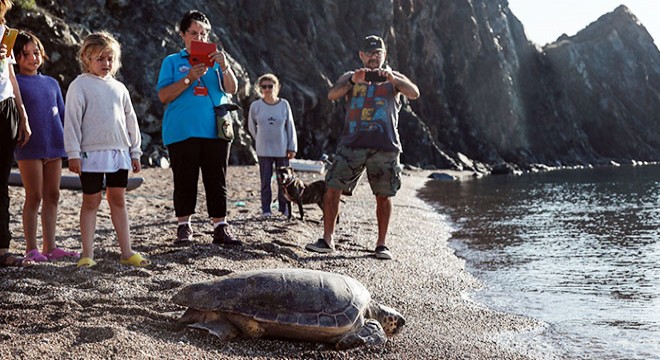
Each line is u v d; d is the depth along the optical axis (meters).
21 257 5.24
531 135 49.59
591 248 8.10
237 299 3.74
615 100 58.41
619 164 51.91
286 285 3.82
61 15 20.34
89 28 21.06
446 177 26.73
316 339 3.78
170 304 4.23
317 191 8.94
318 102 29.44
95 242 6.39
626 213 12.38
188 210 6.39
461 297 5.37
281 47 30.20
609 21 64.12
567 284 5.96
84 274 4.82
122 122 5.28
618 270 6.61
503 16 49.72
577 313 4.89
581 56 59.28
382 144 6.54
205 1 27.56
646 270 6.59
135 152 5.48
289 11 31.47
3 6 4.84
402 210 12.23
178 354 3.35
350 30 35.03
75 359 3.13
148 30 22.62
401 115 35.12
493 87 44.06
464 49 43.03
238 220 8.50
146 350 3.33
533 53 53.50
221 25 27.88
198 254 5.86
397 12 38.94
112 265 5.13
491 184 22.67
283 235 7.46
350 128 6.65
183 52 6.36
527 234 9.48
